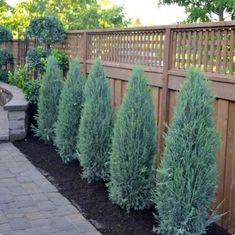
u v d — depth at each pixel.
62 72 6.93
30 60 7.83
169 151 3.00
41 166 5.05
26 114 6.31
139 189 3.59
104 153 4.24
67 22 16.27
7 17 16.59
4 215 3.58
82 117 4.33
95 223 3.47
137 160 3.52
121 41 5.14
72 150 4.96
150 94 3.65
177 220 3.01
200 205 2.98
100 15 16.20
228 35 3.30
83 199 3.98
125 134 3.53
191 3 8.34
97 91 4.26
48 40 7.36
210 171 2.95
